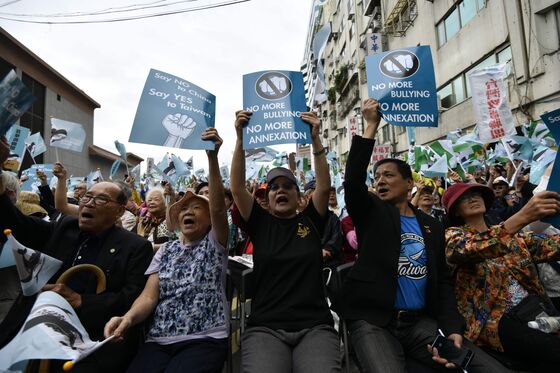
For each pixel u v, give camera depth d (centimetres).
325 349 217
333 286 287
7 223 241
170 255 260
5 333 208
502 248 213
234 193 272
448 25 1409
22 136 605
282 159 1112
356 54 2448
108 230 257
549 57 939
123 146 756
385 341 223
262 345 222
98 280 224
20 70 1695
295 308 238
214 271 253
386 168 268
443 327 227
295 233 261
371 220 254
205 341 234
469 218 254
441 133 1484
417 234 253
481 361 213
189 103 288
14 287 279
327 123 3784
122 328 198
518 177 442
